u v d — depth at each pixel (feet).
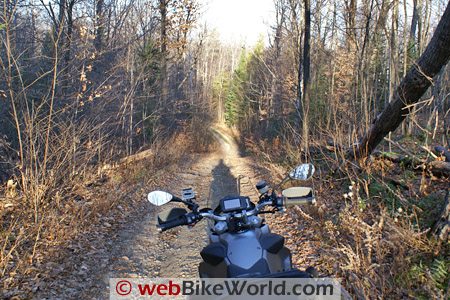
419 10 63.00
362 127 35.09
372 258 17.89
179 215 11.70
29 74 41.42
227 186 47.14
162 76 74.79
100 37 49.88
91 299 17.39
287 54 86.99
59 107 37.50
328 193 29.66
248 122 153.58
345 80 52.39
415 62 21.62
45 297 17.07
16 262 19.69
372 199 24.95
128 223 29.50
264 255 9.25
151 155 60.85
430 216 19.97
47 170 29.04
